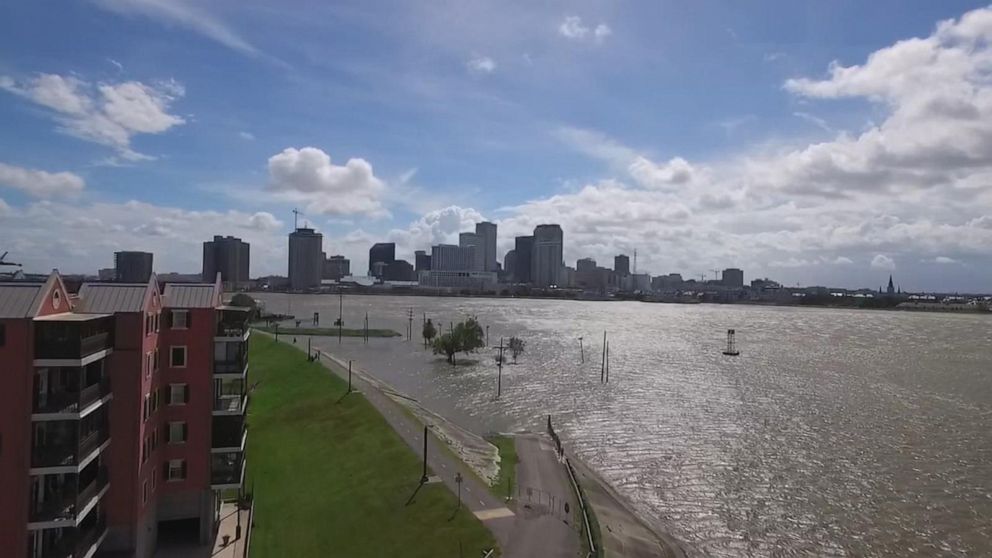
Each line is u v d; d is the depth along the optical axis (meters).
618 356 197.88
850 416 115.12
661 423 110.50
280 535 59.44
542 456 88.12
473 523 60.31
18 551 40.38
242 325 59.19
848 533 66.38
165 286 59.09
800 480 81.56
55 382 44.41
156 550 54.91
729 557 61.66
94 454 45.34
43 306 42.56
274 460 81.62
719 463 88.38
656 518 70.25
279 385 126.81
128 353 49.75
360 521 62.16
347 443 86.19
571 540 57.78
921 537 65.31
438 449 82.00
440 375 160.25
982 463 87.44
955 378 156.38
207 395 57.38
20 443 40.69
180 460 56.72
